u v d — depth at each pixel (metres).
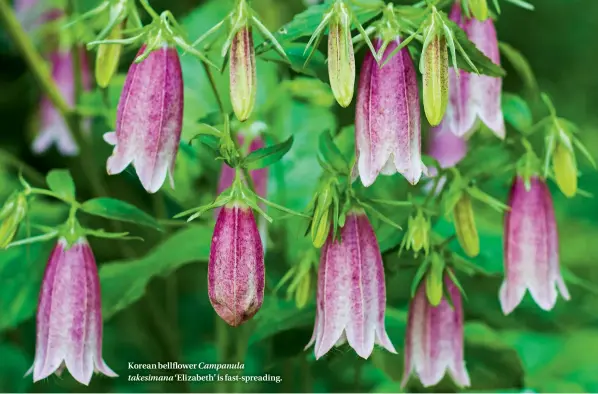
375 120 0.62
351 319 0.64
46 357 0.65
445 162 0.76
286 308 0.71
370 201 0.65
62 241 0.66
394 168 0.63
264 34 0.63
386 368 0.79
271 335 0.72
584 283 0.75
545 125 0.68
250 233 0.62
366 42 0.62
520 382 0.78
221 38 0.67
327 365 0.80
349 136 0.74
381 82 0.62
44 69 0.80
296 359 0.77
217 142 0.64
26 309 0.79
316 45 0.61
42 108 0.97
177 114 0.64
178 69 0.64
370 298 0.64
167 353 0.80
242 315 0.61
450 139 0.76
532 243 0.69
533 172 0.69
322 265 0.64
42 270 0.80
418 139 0.63
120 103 0.64
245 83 0.60
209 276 0.62
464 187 0.67
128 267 0.74
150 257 0.75
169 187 0.78
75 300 0.66
